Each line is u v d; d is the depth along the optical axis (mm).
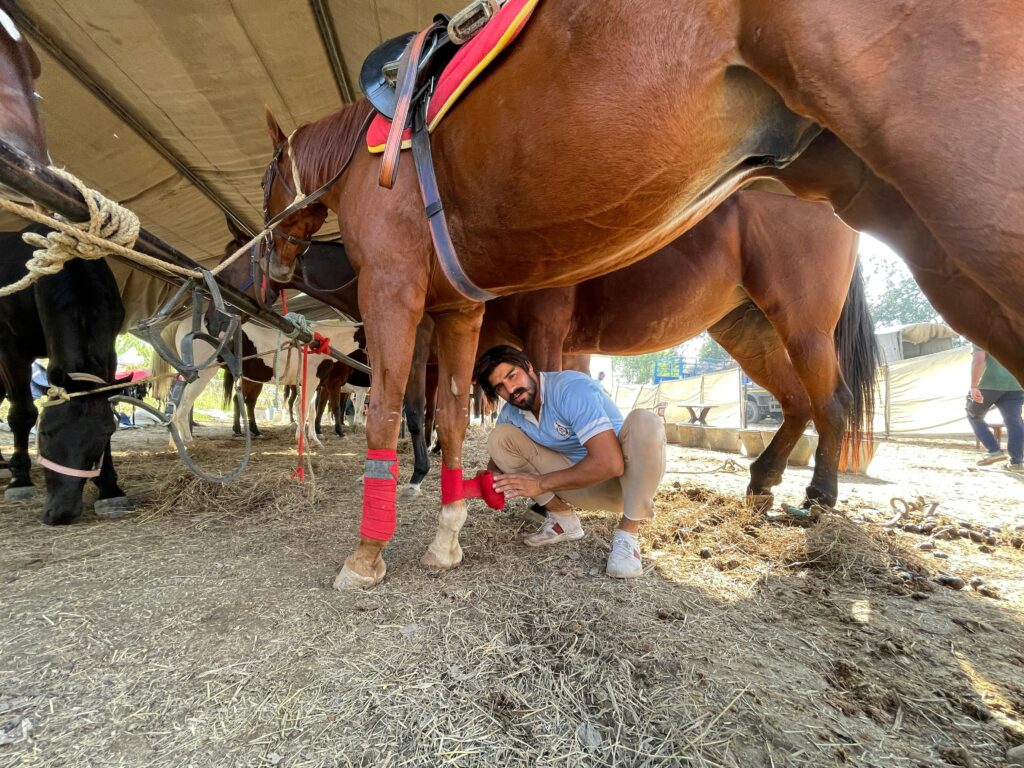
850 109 831
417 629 1328
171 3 2387
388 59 1590
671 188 1141
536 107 1136
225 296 1729
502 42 1158
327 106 3379
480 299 1628
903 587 1708
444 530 1788
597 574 1736
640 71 1014
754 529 2303
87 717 997
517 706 1044
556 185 1171
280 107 3260
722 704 1061
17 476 3023
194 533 2193
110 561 1825
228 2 2424
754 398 11227
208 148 3584
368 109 1791
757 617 1471
